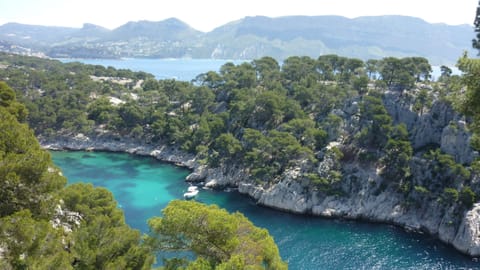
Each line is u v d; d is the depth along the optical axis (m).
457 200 91.88
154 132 166.88
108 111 182.38
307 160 113.75
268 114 143.12
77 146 171.50
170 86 199.88
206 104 174.25
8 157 36.09
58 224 45.59
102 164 150.88
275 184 112.38
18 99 172.25
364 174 109.38
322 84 146.38
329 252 83.12
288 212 106.56
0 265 27.70
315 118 136.12
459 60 24.48
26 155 37.72
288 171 113.12
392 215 101.25
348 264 77.88
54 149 169.12
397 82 129.25
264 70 186.62
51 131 171.88
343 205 104.94
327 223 100.31
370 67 155.75
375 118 113.75
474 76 23.73
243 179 124.19
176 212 36.38
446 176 101.25
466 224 85.69
